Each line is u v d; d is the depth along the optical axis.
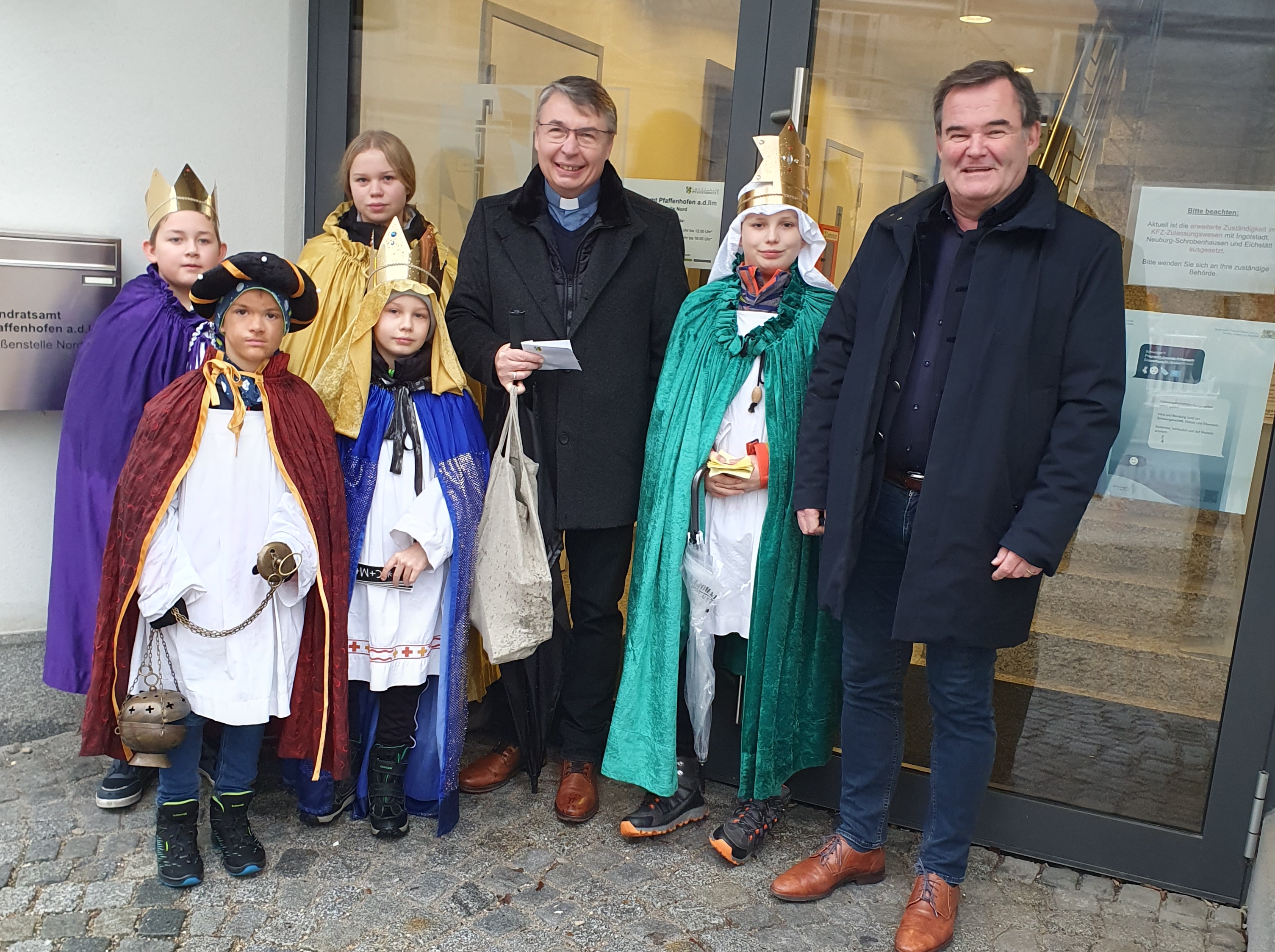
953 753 2.27
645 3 3.03
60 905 2.30
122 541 2.26
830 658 2.65
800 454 2.40
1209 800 2.53
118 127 3.17
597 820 2.80
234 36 3.34
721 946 2.28
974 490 2.06
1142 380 2.56
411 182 2.91
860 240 2.86
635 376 2.75
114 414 2.74
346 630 2.42
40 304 3.04
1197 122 2.45
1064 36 2.55
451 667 2.57
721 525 2.60
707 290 2.62
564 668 2.92
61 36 3.05
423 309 2.50
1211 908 2.53
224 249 2.83
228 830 2.46
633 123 3.11
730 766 3.02
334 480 2.40
